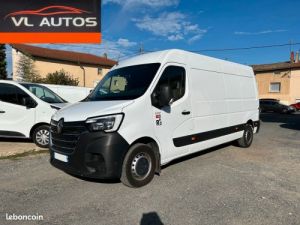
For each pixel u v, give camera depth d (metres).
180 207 4.14
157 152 5.21
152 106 5.05
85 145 4.44
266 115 26.48
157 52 5.80
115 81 5.63
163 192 4.71
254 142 9.71
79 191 4.73
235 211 4.02
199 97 6.23
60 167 4.82
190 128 5.92
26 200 4.37
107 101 5.00
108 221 3.71
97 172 4.45
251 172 5.94
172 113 5.44
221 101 7.07
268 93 40.41
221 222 3.69
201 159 7.02
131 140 4.64
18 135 7.75
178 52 5.85
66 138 4.70
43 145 7.81
